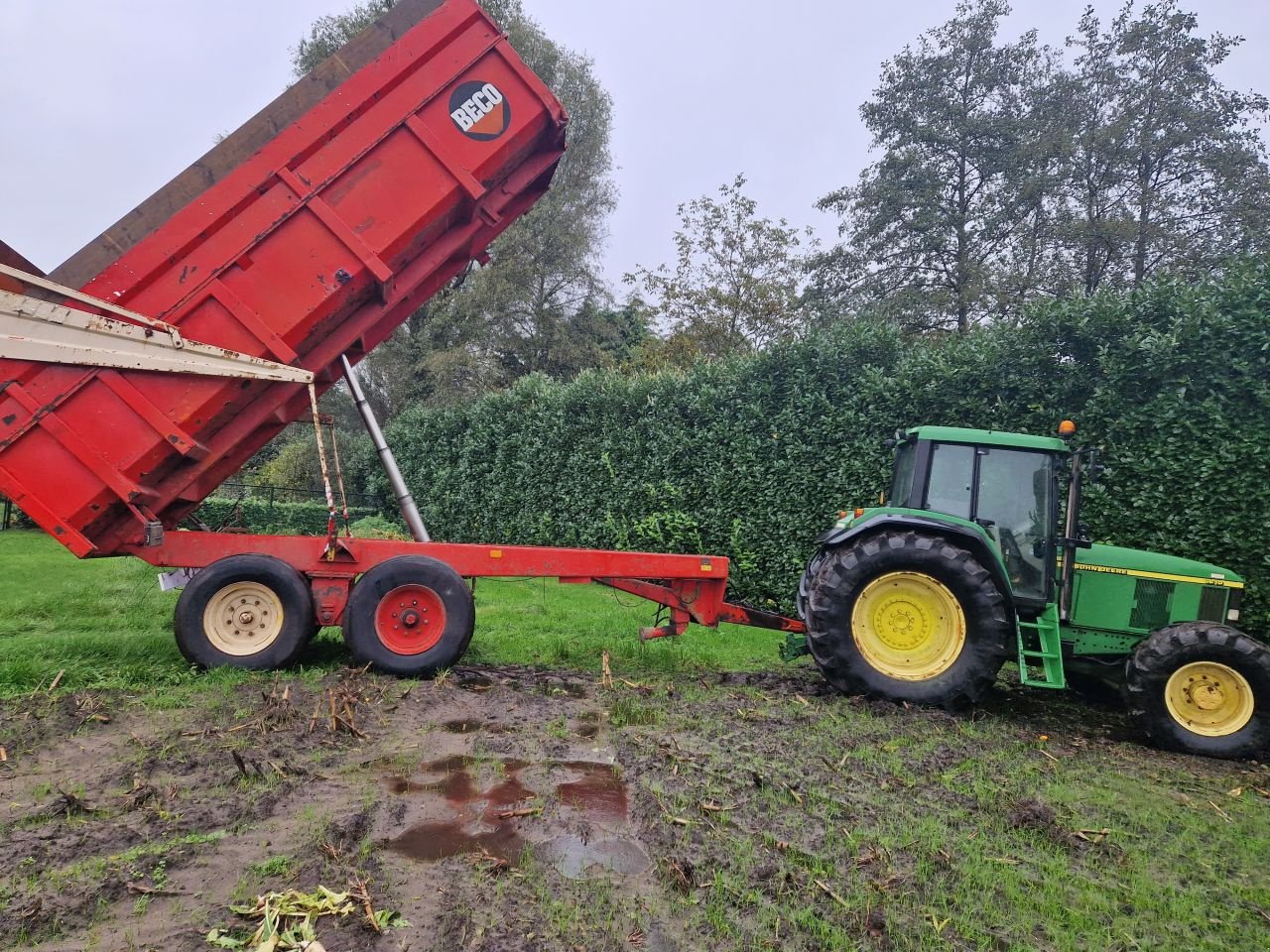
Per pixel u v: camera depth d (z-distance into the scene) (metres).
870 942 2.35
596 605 9.22
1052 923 2.54
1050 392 7.26
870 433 8.43
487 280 25.62
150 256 5.23
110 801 3.17
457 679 5.43
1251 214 15.98
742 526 9.63
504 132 5.86
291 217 5.50
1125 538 6.57
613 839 2.99
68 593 8.28
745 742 4.15
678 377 10.99
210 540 5.54
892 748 4.16
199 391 5.26
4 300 4.11
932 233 18.92
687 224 17.75
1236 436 6.05
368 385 28.05
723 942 2.31
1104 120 17.91
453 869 2.68
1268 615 5.88
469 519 15.81
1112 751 4.56
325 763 3.72
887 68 20.17
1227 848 3.22
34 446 4.96
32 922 2.24
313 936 2.19
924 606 5.12
